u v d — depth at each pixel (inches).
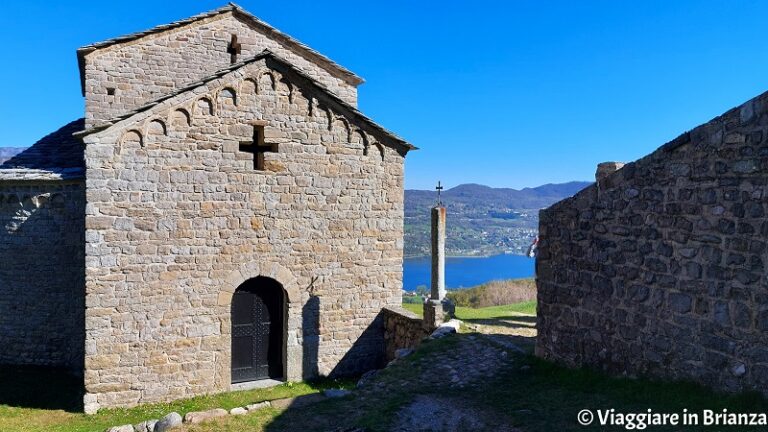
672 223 332.5
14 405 517.3
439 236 585.6
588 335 394.9
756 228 282.5
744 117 291.1
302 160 579.8
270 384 567.5
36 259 612.4
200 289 533.6
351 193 606.5
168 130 518.9
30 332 620.1
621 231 369.7
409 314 600.1
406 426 327.6
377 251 622.2
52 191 603.8
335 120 596.1
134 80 649.0
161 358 518.0
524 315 699.4
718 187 304.3
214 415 386.0
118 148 500.1
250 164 554.9
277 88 567.2
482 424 321.4
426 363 475.8
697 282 314.2
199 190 532.4
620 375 364.5
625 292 364.5
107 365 498.0
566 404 339.6
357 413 375.6
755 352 279.3
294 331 580.1
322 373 594.6
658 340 338.3
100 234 494.3
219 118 541.0
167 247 519.5
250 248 555.8
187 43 673.6
